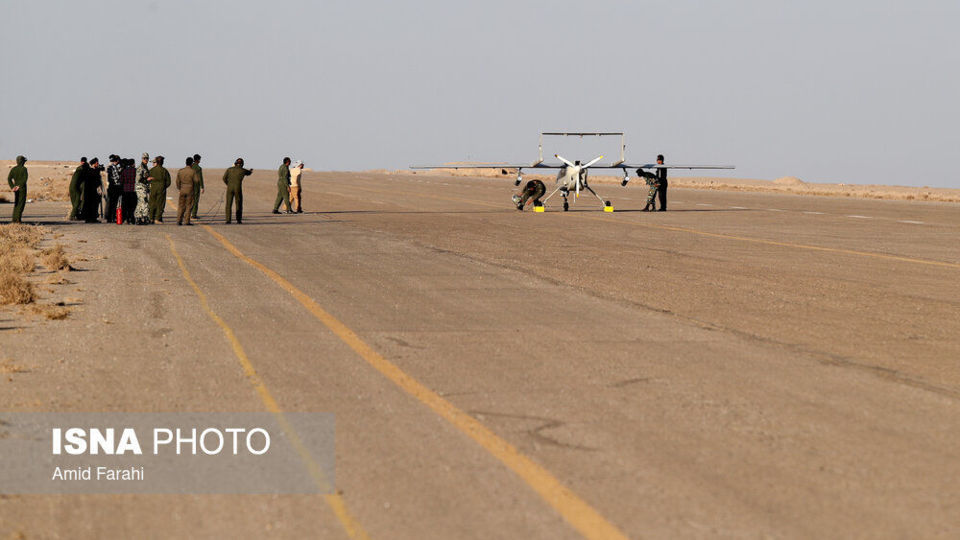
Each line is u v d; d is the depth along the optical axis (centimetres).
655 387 2544
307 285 4516
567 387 2531
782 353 3041
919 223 9925
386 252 6172
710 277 5075
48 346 2989
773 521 1584
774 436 2094
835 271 5447
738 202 14875
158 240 6850
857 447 2019
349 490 1722
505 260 5788
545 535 1512
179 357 2848
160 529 1546
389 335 3259
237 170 8725
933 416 2284
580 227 8706
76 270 5009
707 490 1733
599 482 1770
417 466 1855
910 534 1534
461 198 14562
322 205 12256
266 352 2938
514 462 1881
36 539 1502
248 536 1514
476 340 3191
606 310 3891
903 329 3541
